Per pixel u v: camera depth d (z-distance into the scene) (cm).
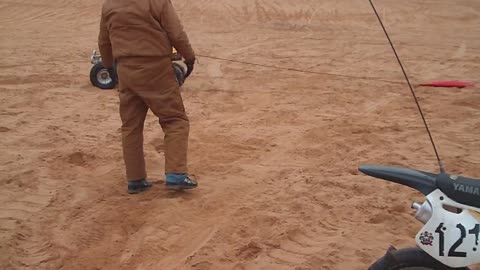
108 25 621
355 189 654
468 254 411
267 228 584
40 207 625
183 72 974
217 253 549
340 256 547
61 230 586
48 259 546
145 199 634
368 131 813
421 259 425
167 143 626
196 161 721
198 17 1777
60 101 952
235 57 1276
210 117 873
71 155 735
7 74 1100
